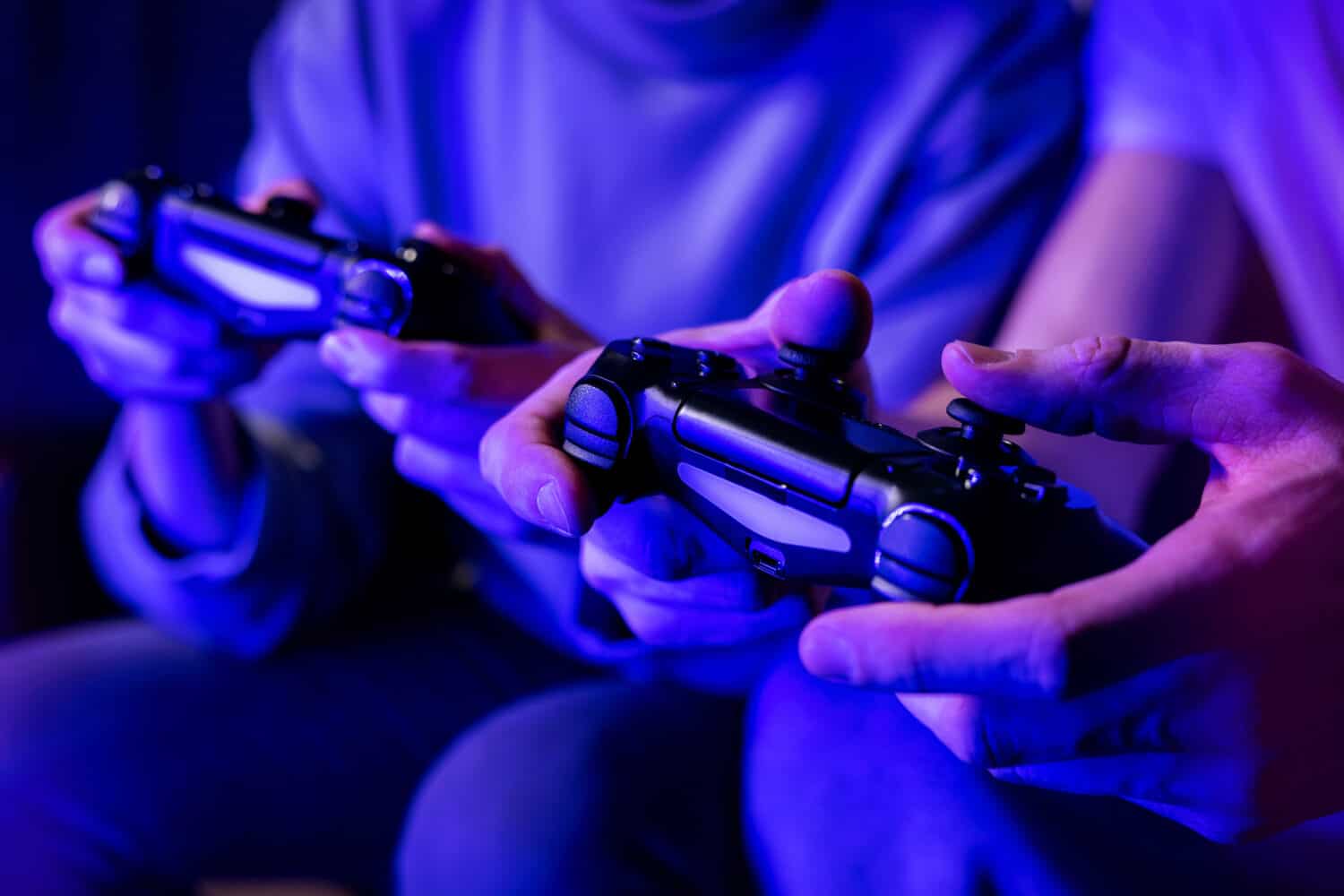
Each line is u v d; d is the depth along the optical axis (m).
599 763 0.53
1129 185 0.80
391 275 0.49
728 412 0.37
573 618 0.73
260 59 1.08
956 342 0.37
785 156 0.81
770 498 0.36
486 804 0.52
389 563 0.91
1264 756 0.34
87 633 0.81
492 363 0.49
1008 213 0.80
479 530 0.87
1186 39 0.81
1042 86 0.82
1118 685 0.33
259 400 0.87
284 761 0.72
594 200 0.85
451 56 0.92
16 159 1.22
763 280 0.83
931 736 0.43
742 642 0.45
